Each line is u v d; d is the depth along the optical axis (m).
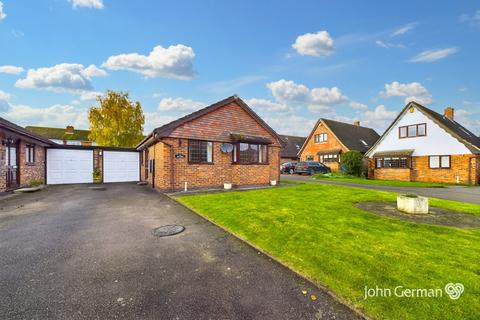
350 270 3.46
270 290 3.05
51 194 10.80
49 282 3.20
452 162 18.95
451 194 12.14
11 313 2.56
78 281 3.23
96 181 16.62
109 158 17.41
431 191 13.41
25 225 5.84
